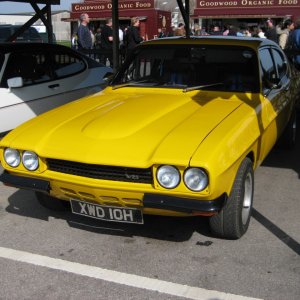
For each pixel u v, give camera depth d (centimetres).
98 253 384
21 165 384
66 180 362
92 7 2927
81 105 456
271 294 321
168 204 333
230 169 347
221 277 343
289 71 619
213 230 390
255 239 399
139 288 332
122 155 343
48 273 355
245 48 491
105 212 368
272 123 469
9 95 616
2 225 439
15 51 652
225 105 430
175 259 371
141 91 492
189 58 499
